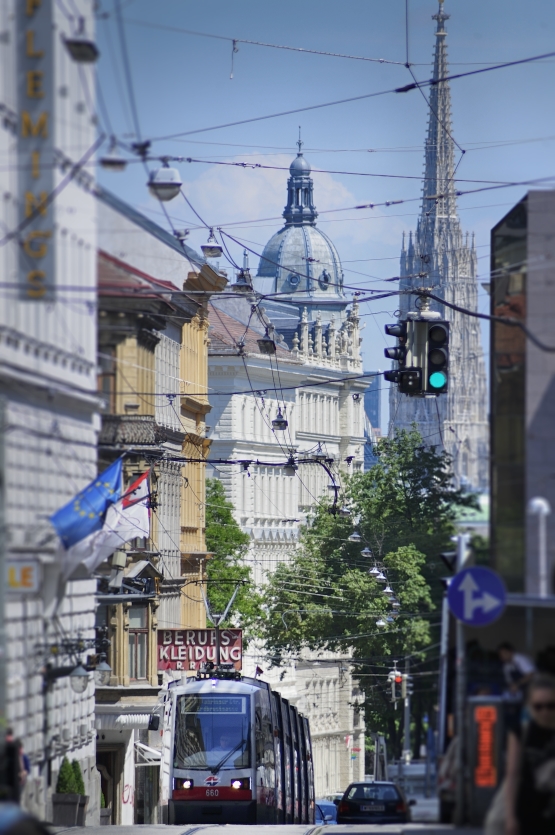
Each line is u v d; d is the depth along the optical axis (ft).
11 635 252.42
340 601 577.84
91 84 231.71
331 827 335.26
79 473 285.84
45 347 252.21
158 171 254.88
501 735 193.88
